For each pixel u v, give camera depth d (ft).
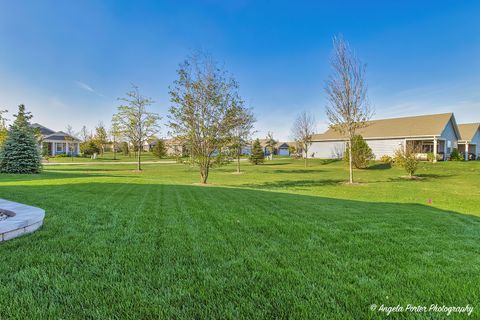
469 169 61.11
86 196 19.15
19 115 77.05
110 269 7.23
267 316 5.24
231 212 14.98
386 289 6.39
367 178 51.90
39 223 10.78
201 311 5.38
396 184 42.14
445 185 40.81
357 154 72.49
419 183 43.39
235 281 6.69
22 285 6.25
